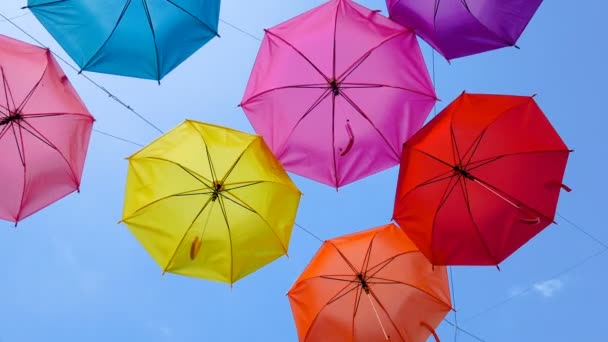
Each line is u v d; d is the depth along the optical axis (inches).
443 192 217.9
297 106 231.5
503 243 221.1
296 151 234.1
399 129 232.1
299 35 228.7
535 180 214.8
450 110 209.8
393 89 230.1
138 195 214.4
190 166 214.4
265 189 219.3
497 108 209.9
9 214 219.3
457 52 241.4
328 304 228.1
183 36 231.8
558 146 208.5
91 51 223.9
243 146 213.6
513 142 213.3
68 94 215.0
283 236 222.8
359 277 227.9
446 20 232.4
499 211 220.2
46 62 209.3
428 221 217.6
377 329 231.0
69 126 215.6
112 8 221.1
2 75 206.8
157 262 218.1
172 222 217.8
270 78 228.7
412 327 230.8
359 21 228.1
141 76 233.9
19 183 218.5
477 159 215.2
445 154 213.2
